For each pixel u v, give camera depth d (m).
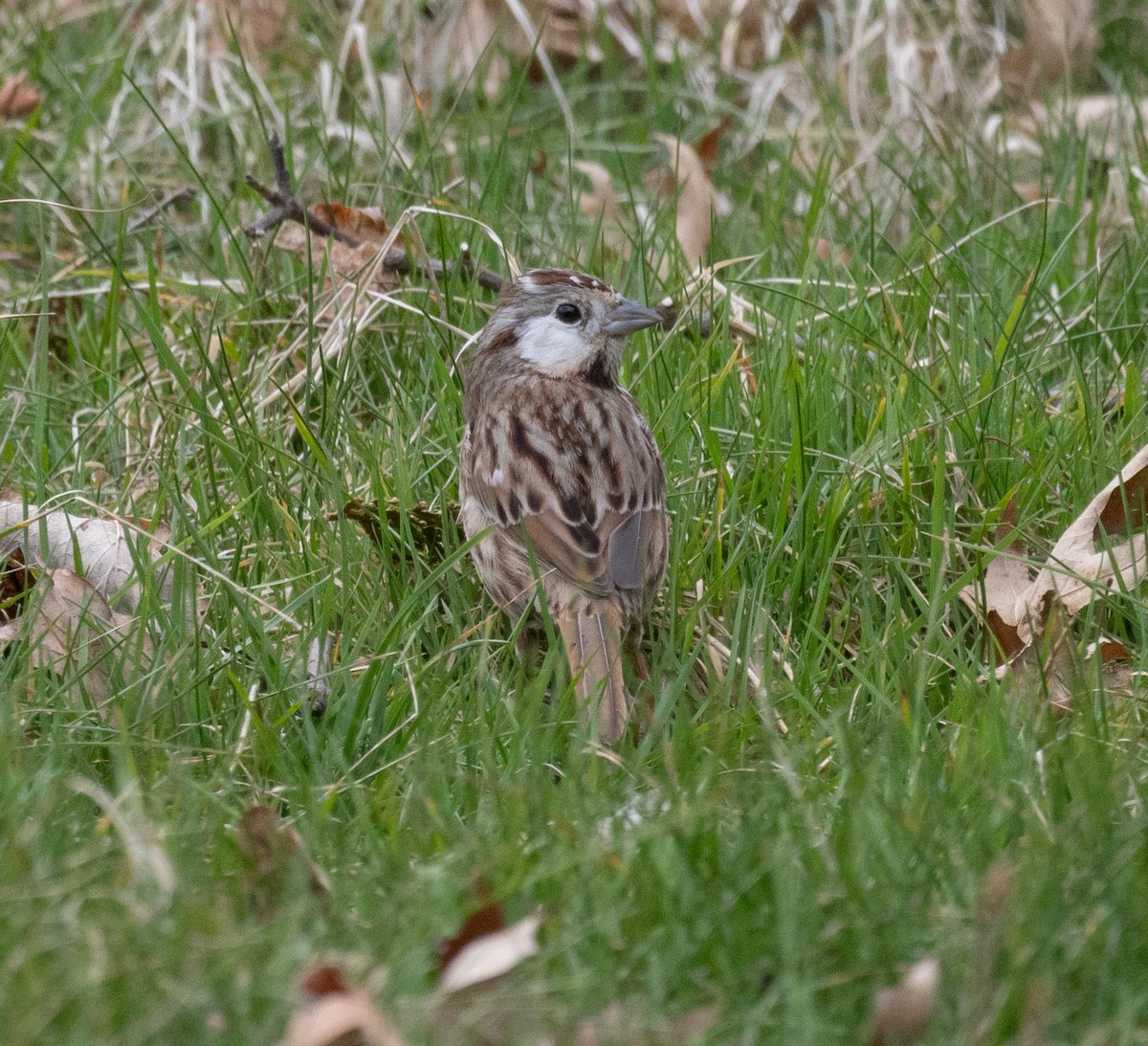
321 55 15.95
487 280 11.72
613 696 8.05
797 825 6.31
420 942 5.55
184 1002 5.10
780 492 9.46
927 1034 5.09
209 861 6.48
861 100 15.20
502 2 16.53
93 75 15.56
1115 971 5.37
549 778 7.09
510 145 14.78
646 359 10.99
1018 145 15.05
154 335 10.34
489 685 8.19
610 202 13.20
